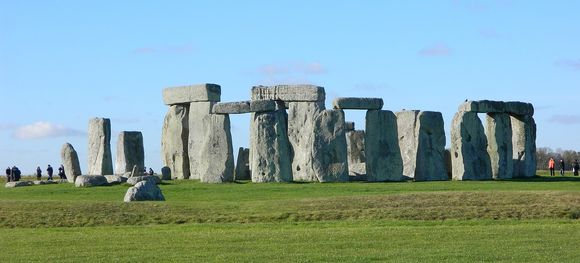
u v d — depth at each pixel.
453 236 41.34
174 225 45.88
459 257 36.81
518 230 42.72
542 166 115.44
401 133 77.31
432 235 41.59
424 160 71.75
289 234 42.16
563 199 50.06
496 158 74.38
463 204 49.50
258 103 69.62
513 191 53.12
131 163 78.06
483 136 73.38
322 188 61.62
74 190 63.69
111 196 59.41
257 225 45.50
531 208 48.41
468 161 72.38
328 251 38.19
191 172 78.12
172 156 80.19
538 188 60.59
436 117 72.50
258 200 53.81
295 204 50.03
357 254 37.50
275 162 69.12
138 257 37.38
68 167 76.75
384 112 71.38
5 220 47.31
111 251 38.66
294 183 66.69
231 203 51.06
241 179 74.81
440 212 47.75
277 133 69.31
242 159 75.88
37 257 37.69
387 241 40.22
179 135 79.69
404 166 76.62
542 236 41.22
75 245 40.22
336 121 69.88
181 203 50.91
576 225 44.41
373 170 70.88
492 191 53.25
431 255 37.19
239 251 38.34
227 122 70.06
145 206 49.62
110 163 78.81
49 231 44.47
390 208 48.88
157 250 38.78
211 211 48.66
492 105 74.44
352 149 81.31
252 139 69.62
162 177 76.12
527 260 36.22
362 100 70.94
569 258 36.56
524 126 77.88
